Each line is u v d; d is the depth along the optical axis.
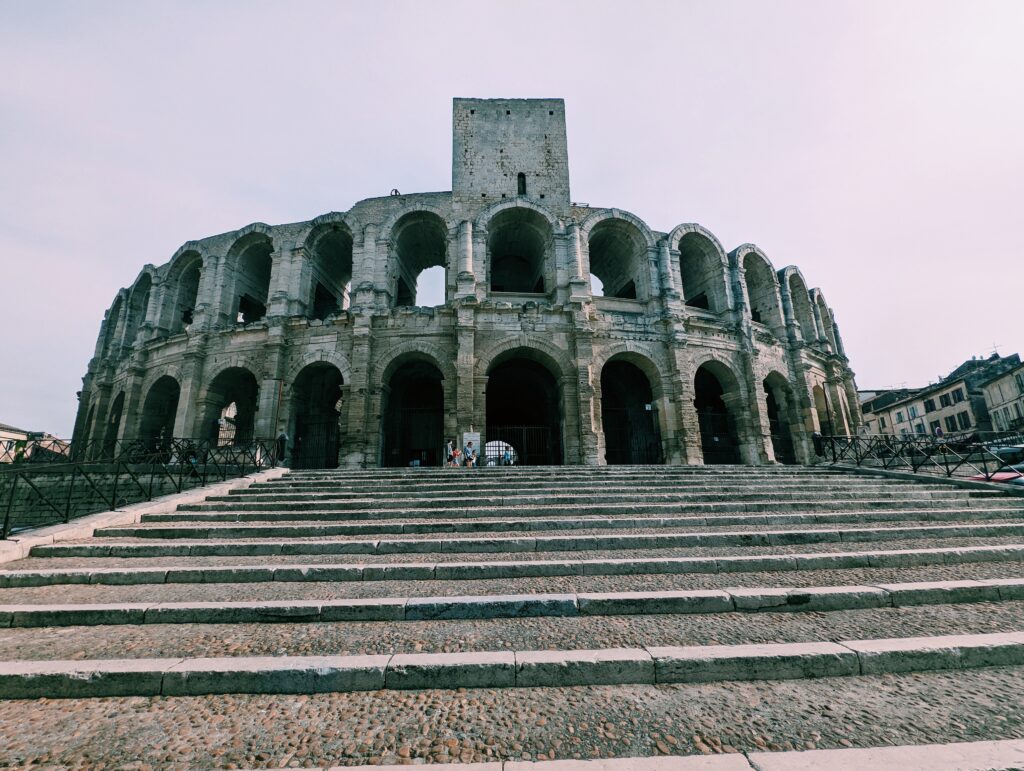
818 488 13.55
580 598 6.05
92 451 28.69
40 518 17.11
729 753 3.37
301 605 6.01
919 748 3.31
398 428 29.73
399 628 5.64
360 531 9.73
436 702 4.23
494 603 6.00
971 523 10.12
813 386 29.70
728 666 4.56
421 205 27.38
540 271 30.25
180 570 7.42
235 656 4.92
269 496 12.94
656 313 26.16
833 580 6.91
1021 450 21.30
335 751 3.54
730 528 9.78
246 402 31.59
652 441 29.53
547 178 30.11
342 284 33.56
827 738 3.54
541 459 32.31
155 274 29.80
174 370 26.67
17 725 3.99
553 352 24.22
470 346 23.31
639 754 3.40
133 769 3.39
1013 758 3.18
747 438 25.36
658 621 5.73
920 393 56.38
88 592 6.96
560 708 4.08
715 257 28.62
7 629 5.88
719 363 26.27
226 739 3.74
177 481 15.53
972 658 4.72
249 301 30.23
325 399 29.64
